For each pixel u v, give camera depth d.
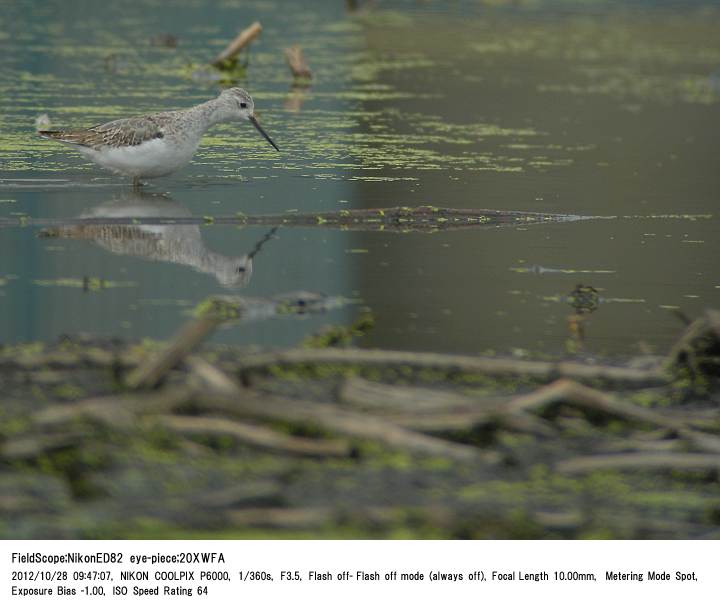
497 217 19.70
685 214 20.67
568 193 21.81
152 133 19.69
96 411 10.28
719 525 9.70
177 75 33.12
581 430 11.00
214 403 10.51
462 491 9.84
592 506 9.82
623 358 13.13
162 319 13.77
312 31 44.59
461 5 55.12
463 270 16.61
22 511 9.18
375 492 9.71
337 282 15.73
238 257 16.69
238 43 34.31
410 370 12.21
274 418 10.45
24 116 25.94
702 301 15.62
